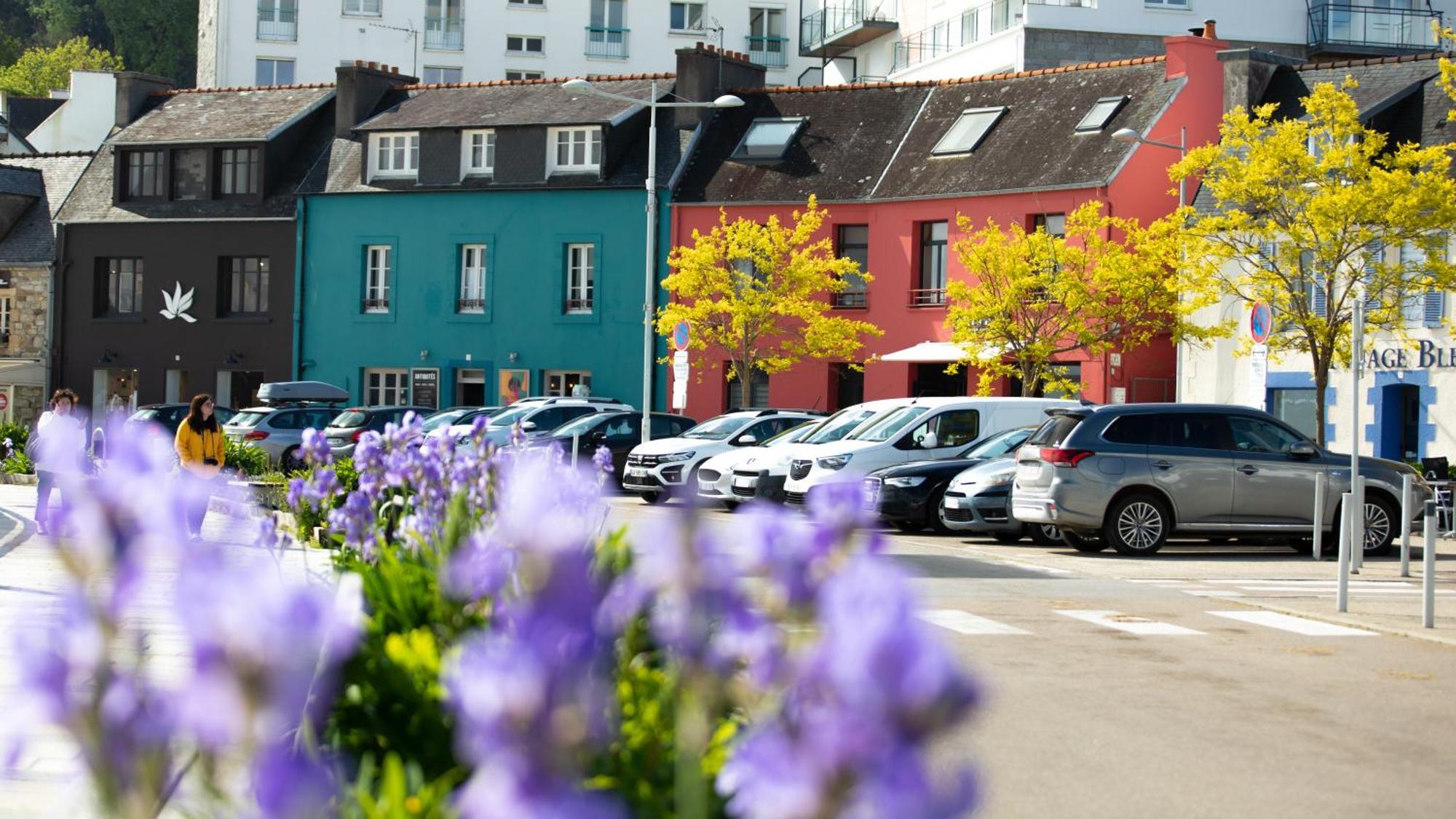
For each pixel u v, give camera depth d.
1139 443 19.27
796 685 1.61
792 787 1.34
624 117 43.25
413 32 69.12
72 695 1.79
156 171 48.25
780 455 24.30
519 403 33.69
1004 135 39.75
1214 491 19.33
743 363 38.81
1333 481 19.77
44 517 16.81
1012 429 23.66
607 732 1.73
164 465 2.16
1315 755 7.66
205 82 71.75
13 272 49.25
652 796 3.32
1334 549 20.19
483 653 1.51
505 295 43.94
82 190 49.53
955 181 39.12
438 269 44.69
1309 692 9.50
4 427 34.50
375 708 4.15
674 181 42.16
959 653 10.70
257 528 6.72
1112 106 38.38
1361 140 32.28
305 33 68.44
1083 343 33.38
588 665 1.62
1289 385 33.81
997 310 33.25
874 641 1.37
